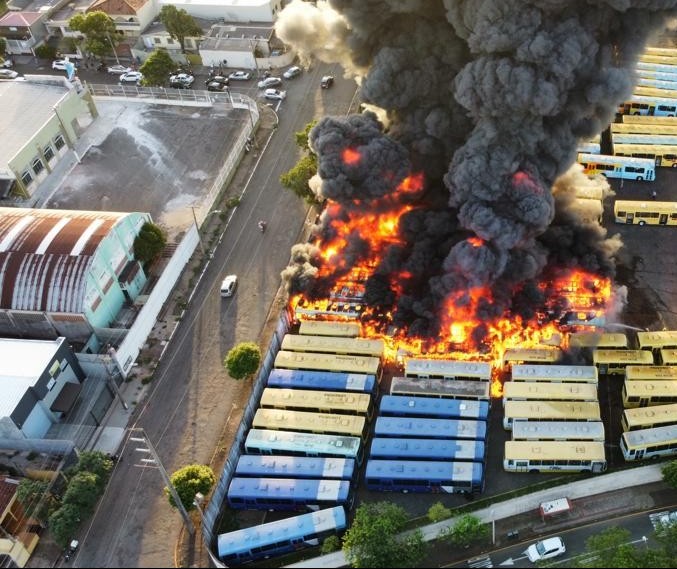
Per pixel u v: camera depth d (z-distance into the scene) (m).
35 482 64.81
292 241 90.19
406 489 64.62
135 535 63.78
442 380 71.62
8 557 61.75
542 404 67.75
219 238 92.00
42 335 78.69
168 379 76.44
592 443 64.38
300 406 70.06
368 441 69.50
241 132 107.94
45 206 99.56
